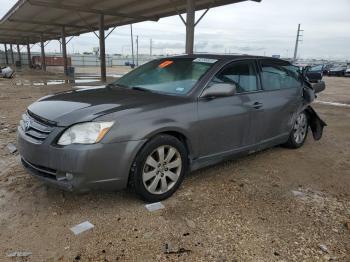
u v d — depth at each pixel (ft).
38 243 8.90
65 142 9.73
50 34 122.01
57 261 8.23
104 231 9.53
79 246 8.82
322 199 12.27
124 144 10.10
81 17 68.13
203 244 9.09
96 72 125.90
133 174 10.61
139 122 10.40
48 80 74.18
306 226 10.26
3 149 16.61
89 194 11.75
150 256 8.52
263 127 15.11
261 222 10.36
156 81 13.65
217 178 13.75
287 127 17.16
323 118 29.30
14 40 160.35
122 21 74.54
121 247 8.84
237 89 13.80
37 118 10.76
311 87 19.26
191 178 13.62
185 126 11.50
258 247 9.07
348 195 12.75
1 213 10.36
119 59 260.01
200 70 13.14
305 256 8.77
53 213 10.43
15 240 9.00
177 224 10.03
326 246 9.25
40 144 10.06
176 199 11.68
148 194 11.04
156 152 11.03
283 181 13.80
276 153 17.78
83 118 9.87
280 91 16.20
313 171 15.21
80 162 9.54
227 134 13.24
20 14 72.23
